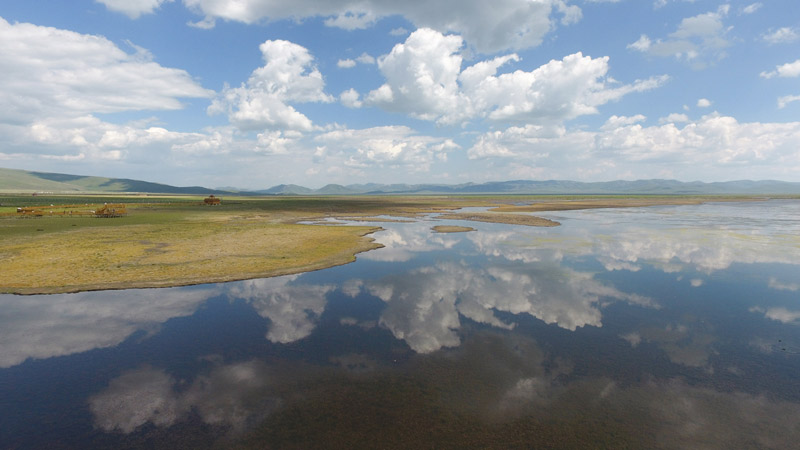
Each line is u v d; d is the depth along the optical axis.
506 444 9.23
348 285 23.31
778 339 15.61
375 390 11.70
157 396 11.38
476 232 47.50
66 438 9.52
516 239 41.25
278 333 16.12
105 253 29.69
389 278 24.97
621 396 11.43
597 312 18.78
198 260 28.22
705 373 12.84
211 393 11.52
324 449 9.03
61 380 12.24
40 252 29.61
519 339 15.55
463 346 14.91
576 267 27.97
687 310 18.98
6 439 9.48
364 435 9.56
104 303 19.56
